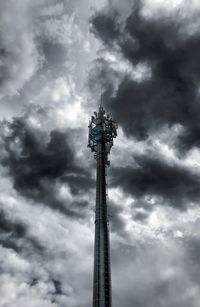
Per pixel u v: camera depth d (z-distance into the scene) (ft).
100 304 201.57
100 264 221.87
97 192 274.16
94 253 231.91
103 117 348.18
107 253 230.07
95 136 334.03
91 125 345.92
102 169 295.89
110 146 328.90
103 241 235.40
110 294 209.05
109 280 215.92
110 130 337.93
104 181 283.18
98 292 207.41
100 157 308.60
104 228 244.83
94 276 218.38
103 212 256.11
